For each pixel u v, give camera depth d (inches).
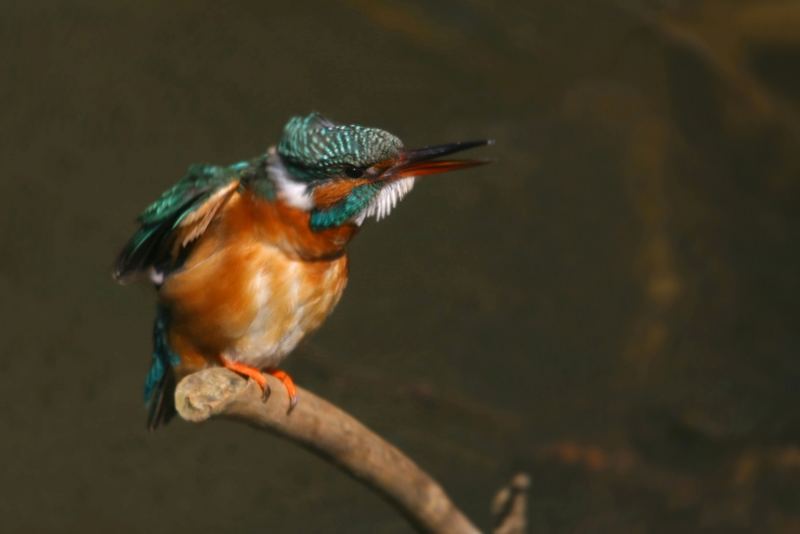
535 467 504.4
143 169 625.9
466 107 689.6
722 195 637.9
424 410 531.2
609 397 544.4
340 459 280.4
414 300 587.8
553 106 693.9
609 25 703.1
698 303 589.0
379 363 553.9
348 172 275.3
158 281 290.4
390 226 627.8
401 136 667.4
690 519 474.9
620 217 631.2
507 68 703.7
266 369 293.3
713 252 611.2
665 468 500.4
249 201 277.3
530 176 653.9
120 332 549.3
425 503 293.9
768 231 621.0
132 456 507.2
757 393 533.3
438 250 613.3
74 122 643.5
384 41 705.0
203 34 695.1
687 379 548.1
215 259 277.9
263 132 653.3
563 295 594.6
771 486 485.7
